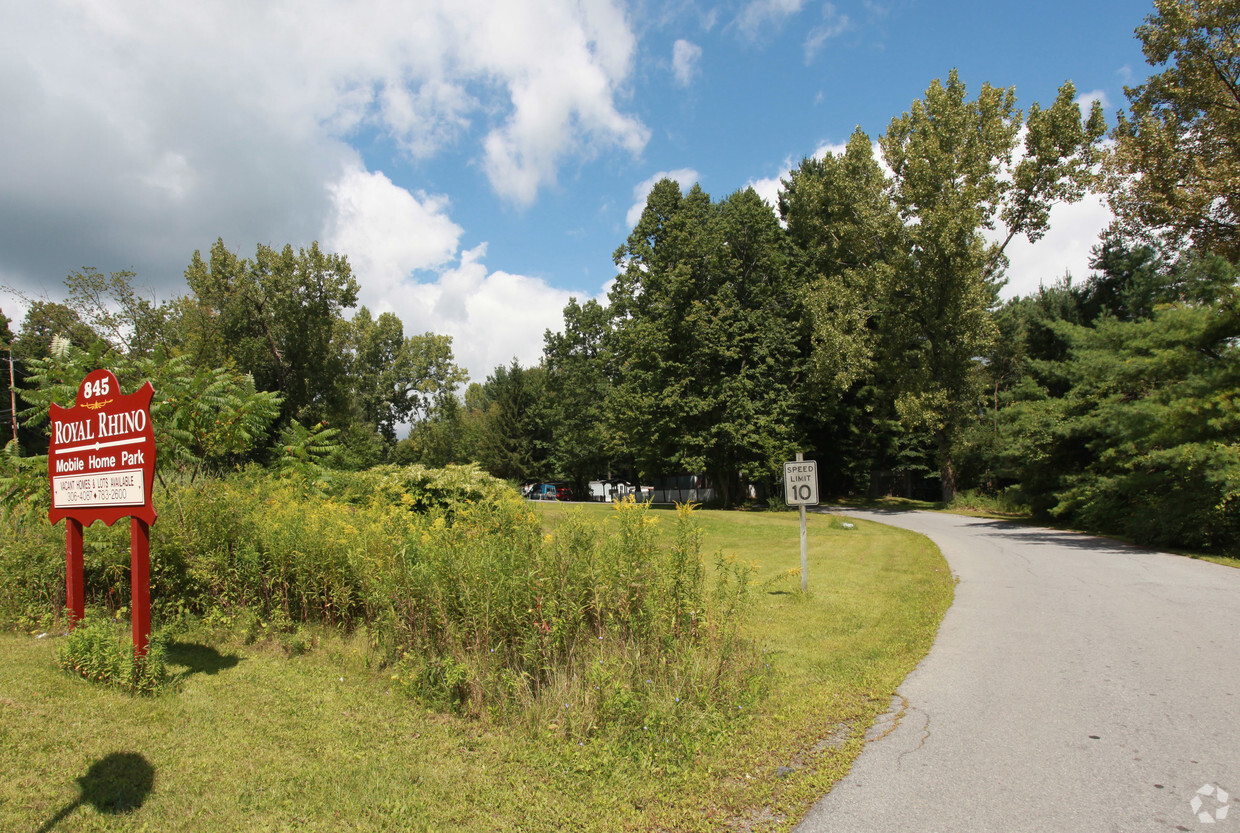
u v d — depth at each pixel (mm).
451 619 5352
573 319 63062
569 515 6500
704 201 41000
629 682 4969
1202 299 17141
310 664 6047
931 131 31047
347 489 11984
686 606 5820
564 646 5270
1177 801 3814
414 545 5844
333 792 3816
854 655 6875
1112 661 6668
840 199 34625
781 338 36562
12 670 5562
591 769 4164
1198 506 15164
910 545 17203
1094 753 4504
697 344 36125
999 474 30234
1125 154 22281
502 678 5027
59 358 9805
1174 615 8680
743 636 6938
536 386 65625
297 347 42312
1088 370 19750
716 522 23406
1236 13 20281
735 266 37562
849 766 4355
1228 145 21297
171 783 3863
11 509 8641
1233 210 21047
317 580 6793
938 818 3668
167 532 7117
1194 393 15922
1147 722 5043
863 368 35562
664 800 3871
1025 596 10164
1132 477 17547
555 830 3537
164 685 5375
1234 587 10695
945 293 32156
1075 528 21891
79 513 6020
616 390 41719
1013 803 3826
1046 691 5816
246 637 6734
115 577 7207
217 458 12414
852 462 47688
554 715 4754
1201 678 6070
